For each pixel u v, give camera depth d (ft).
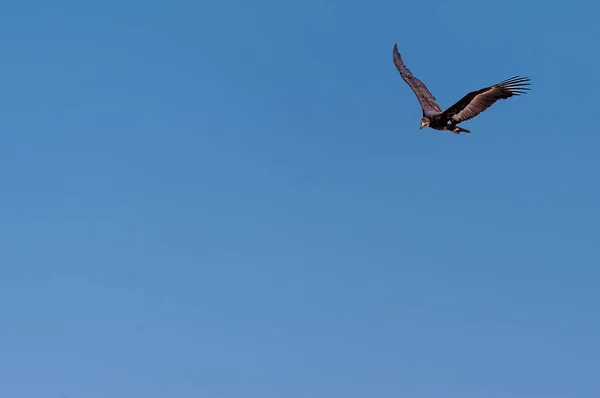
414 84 123.65
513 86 112.78
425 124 116.57
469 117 114.32
